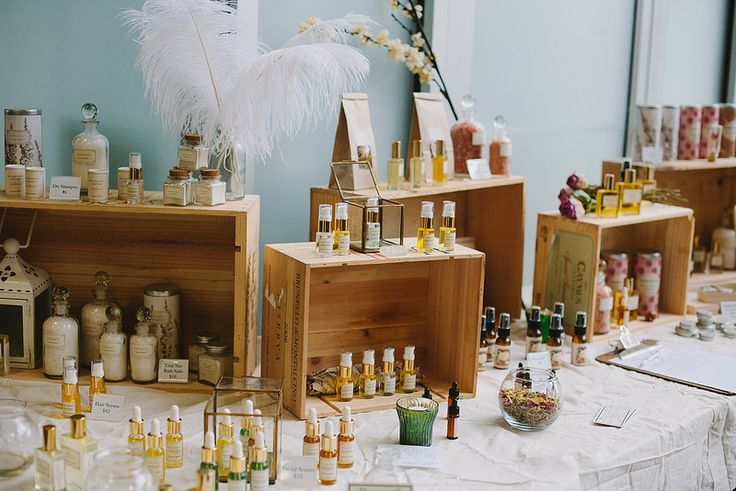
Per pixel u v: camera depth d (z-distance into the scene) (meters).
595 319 3.10
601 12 3.95
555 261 3.16
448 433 2.24
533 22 3.65
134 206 2.37
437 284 2.69
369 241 2.40
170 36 2.35
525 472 2.06
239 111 2.37
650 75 4.17
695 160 3.63
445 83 3.31
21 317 2.51
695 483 2.45
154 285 2.63
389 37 3.21
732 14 4.52
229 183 2.51
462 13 3.31
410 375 2.51
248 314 2.51
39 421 2.22
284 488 1.94
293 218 3.09
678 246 3.41
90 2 2.59
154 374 2.50
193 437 2.16
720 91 4.58
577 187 3.14
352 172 2.68
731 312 3.39
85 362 2.57
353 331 2.64
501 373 2.75
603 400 2.54
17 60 2.58
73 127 2.64
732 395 2.61
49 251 2.65
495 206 3.33
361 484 1.90
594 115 4.04
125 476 1.68
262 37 2.91
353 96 2.74
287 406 2.38
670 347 3.02
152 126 2.69
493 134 3.60
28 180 2.37
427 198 3.21
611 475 2.17
